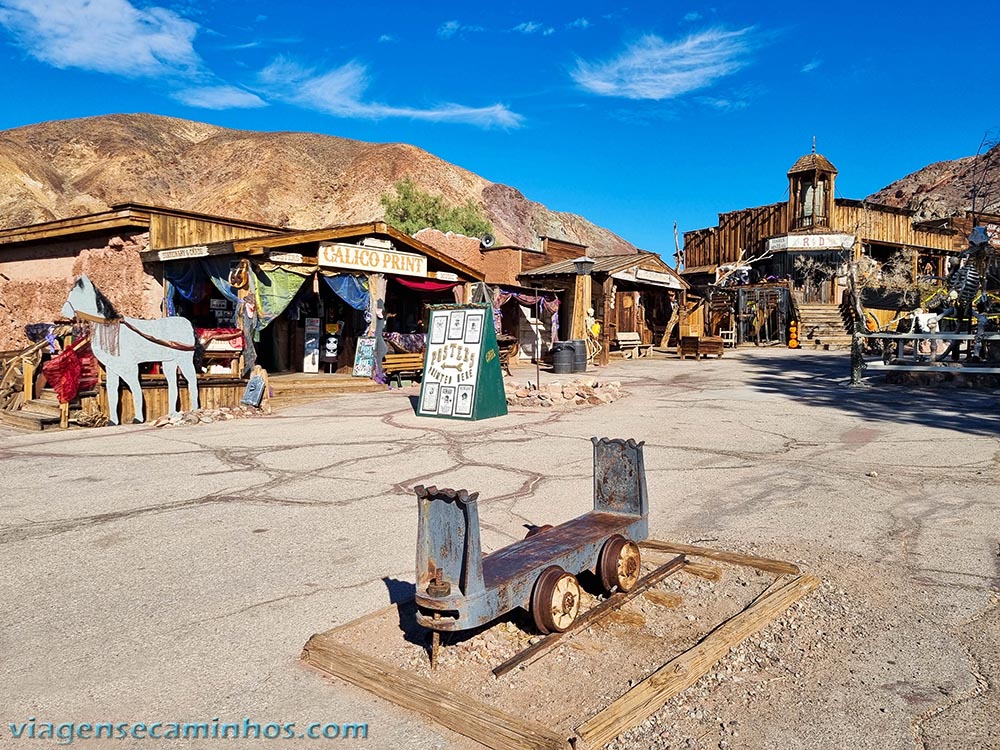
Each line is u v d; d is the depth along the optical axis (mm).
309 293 18141
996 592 4484
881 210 36156
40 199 81375
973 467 7949
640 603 4312
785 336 32062
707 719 3115
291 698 3354
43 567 5168
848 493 6969
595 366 23000
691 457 8789
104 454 9469
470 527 3363
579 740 2850
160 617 4277
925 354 18297
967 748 2920
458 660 3596
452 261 18875
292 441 10234
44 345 13336
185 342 12867
